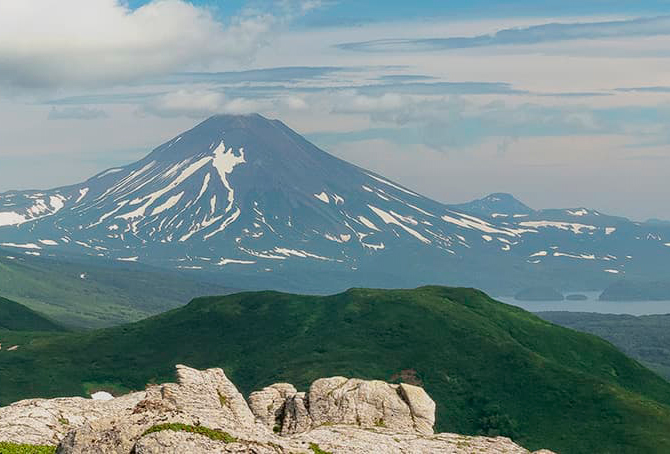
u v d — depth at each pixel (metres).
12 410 83.88
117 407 86.62
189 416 63.75
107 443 60.28
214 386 86.44
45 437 77.56
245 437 63.28
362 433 80.88
